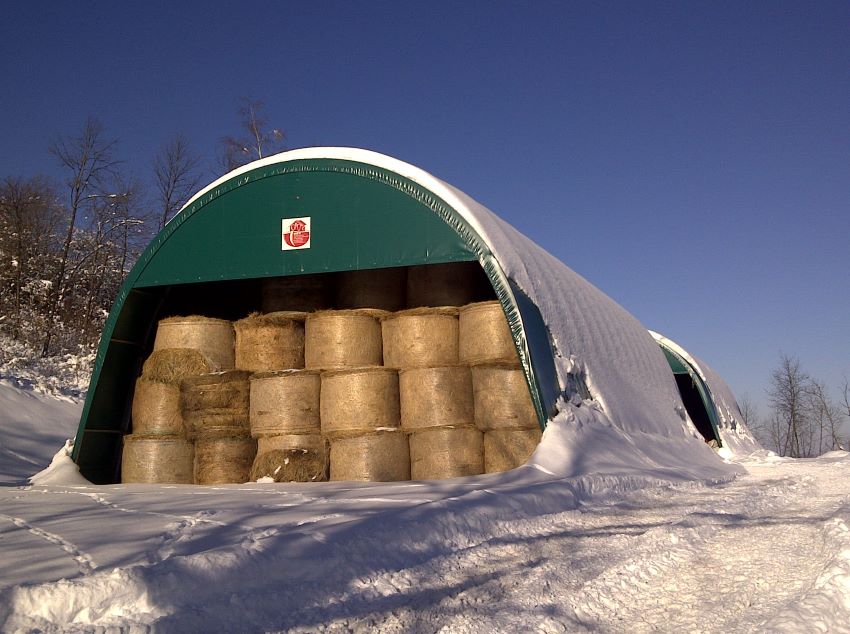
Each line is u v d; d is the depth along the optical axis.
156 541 4.64
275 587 3.75
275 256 11.11
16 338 25.69
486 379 10.32
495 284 10.18
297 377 10.32
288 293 11.05
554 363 10.84
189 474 10.58
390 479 10.06
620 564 4.57
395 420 10.36
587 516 6.69
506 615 3.55
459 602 3.79
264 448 10.34
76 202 32.91
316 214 11.05
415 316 10.48
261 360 10.68
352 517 5.18
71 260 35.84
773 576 4.31
